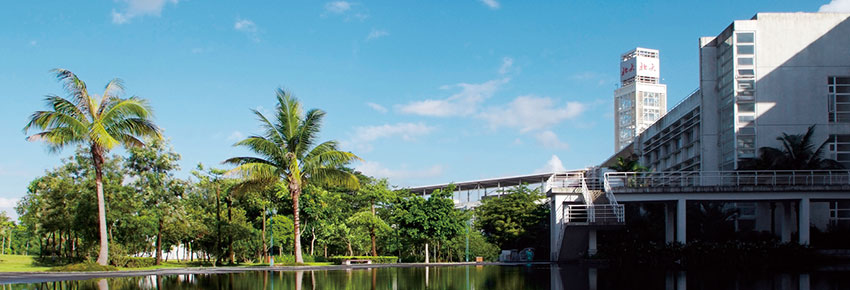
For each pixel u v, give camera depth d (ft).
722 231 156.97
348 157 125.18
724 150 178.09
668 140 236.22
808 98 169.68
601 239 154.61
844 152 167.43
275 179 128.16
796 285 69.87
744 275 87.71
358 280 82.38
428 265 143.02
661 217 161.68
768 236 146.00
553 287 67.87
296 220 129.49
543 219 207.92
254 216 179.93
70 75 99.76
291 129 125.59
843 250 132.46
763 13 173.47
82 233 135.95
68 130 100.17
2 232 229.04
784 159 151.94
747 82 171.73
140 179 137.80
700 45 187.01
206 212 169.48
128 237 140.56
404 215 168.35
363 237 191.31
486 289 65.57
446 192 172.86
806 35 171.94
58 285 71.41
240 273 102.32
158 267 127.65
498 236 208.44
